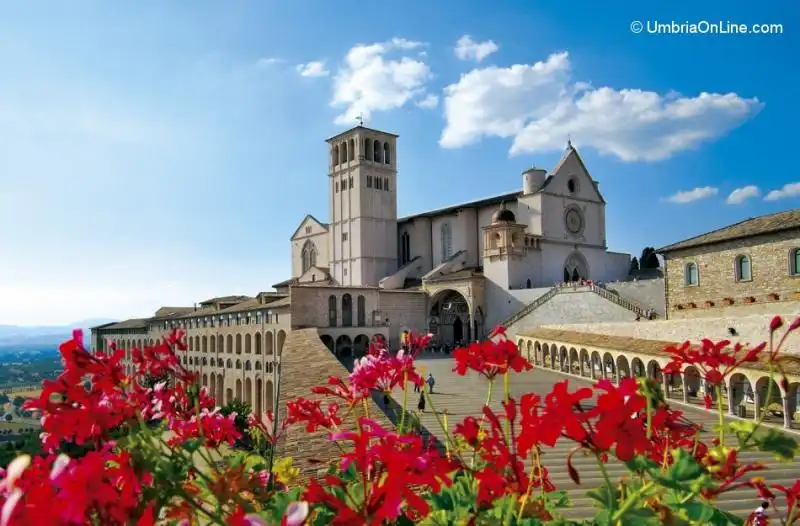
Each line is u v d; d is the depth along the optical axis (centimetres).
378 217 10319
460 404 3522
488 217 9412
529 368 567
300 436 1210
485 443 455
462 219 9581
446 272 9131
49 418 393
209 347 9269
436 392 4153
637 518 358
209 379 9206
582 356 4919
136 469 346
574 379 4775
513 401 495
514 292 7819
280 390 1930
